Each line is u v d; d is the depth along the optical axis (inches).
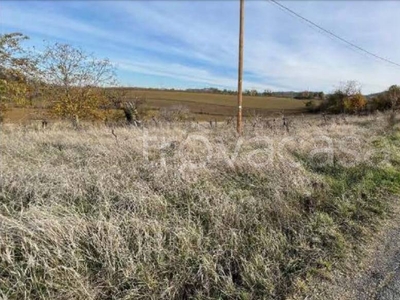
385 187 220.7
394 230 158.6
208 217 144.6
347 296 107.4
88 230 120.3
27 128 429.1
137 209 142.3
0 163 200.4
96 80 669.3
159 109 787.4
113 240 115.3
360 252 136.6
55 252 105.4
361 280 116.4
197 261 116.8
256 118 613.6
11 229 111.7
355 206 182.5
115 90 686.5
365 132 458.9
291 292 109.3
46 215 121.5
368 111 1278.3
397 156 311.6
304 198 180.1
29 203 137.6
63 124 501.7
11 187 160.7
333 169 250.2
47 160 227.3
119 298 101.3
